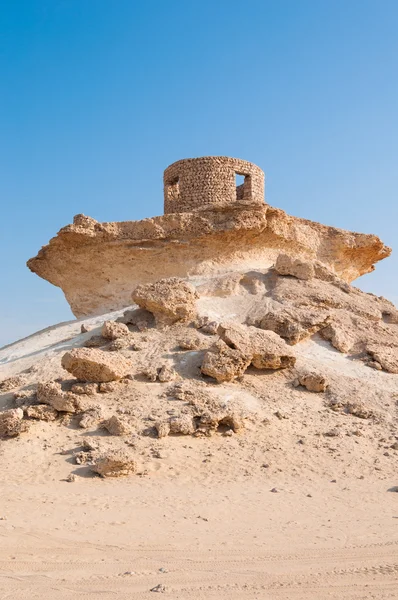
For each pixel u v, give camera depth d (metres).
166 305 22.52
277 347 20.58
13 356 23.55
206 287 25.92
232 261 28.66
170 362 20.20
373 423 18.38
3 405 18.22
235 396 18.72
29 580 8.07
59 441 16.28
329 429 17.62
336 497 13.06
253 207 27.67
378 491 13.59
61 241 28.66
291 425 17.70
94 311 29.25
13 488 13.26
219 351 19.73
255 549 9.42
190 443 16.39
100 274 29.14
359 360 22.58
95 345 21.81
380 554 9.16
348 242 31.34
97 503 12.16
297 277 26.28
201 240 27.91
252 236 28.44
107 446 15.82
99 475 14.42
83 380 18.95
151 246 28.11
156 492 13.17
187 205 29.62
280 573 8.30
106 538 9.95
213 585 7.86
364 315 25.09
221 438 16.83
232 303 25.03
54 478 14.20
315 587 7.75
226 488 13.60
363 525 10.94
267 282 26.42
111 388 18.59
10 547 9.37
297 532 10.44
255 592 7.59
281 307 24.16
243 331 20.62
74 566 8.62
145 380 19.28
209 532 10.37
